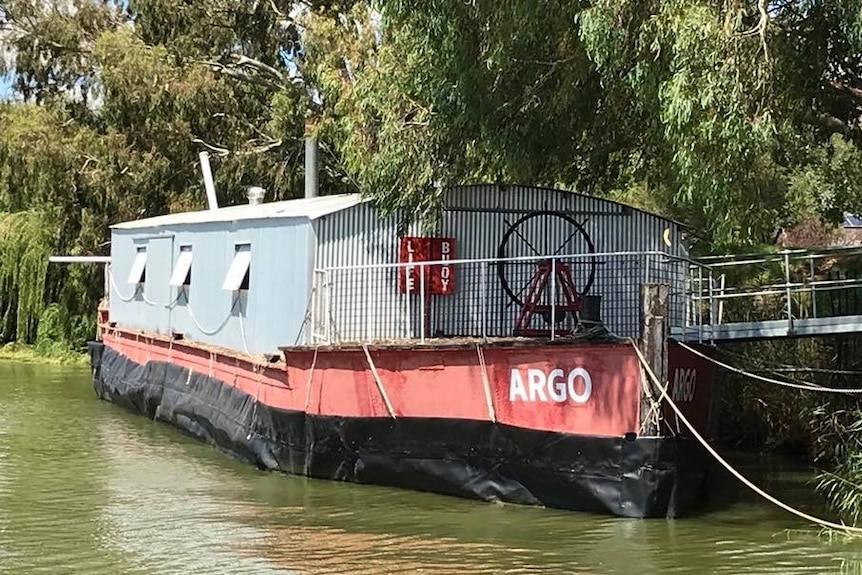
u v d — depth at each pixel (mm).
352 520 11773
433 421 13000
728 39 11102
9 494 13344
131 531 11312
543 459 12039
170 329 20781
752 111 11414
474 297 16359
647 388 11438
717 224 12977
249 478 14430
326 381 14180
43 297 35438
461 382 12758
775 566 9898
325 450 14117
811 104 13820
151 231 22250
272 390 15320
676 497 11648
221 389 17156
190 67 33969
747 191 12477
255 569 9766
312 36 28547
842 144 19875
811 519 11188
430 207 15148
